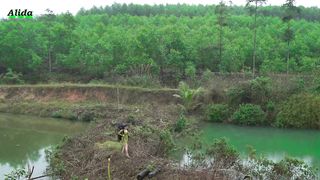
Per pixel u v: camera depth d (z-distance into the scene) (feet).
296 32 159.94
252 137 74.59
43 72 127.03
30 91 110.22
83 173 45.93
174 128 74.38
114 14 257.55
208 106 89.92
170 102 97.86
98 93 105.50
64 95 106.93
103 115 88.79
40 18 164.96
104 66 122.11
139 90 102.37
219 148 50.70
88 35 144.97
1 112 102.47
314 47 142.10
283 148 66.80
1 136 76.18
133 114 80.18
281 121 82.94
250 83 88.84
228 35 147.13
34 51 128.06
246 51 128.36
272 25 176.14
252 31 160.45
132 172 44.19
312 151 65.05
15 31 125.70
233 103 89.30
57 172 48.93
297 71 118.42
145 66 115.65
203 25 175.42
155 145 54.75
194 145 59.88
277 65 118.83
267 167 49.70
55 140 72.64
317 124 81.41
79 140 56.54
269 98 87.71
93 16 225.15
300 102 83.05
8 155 62.69
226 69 120.37
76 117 92.48
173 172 43.37
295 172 49.01
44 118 94.94
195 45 126.52
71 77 124.88
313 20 233.55
